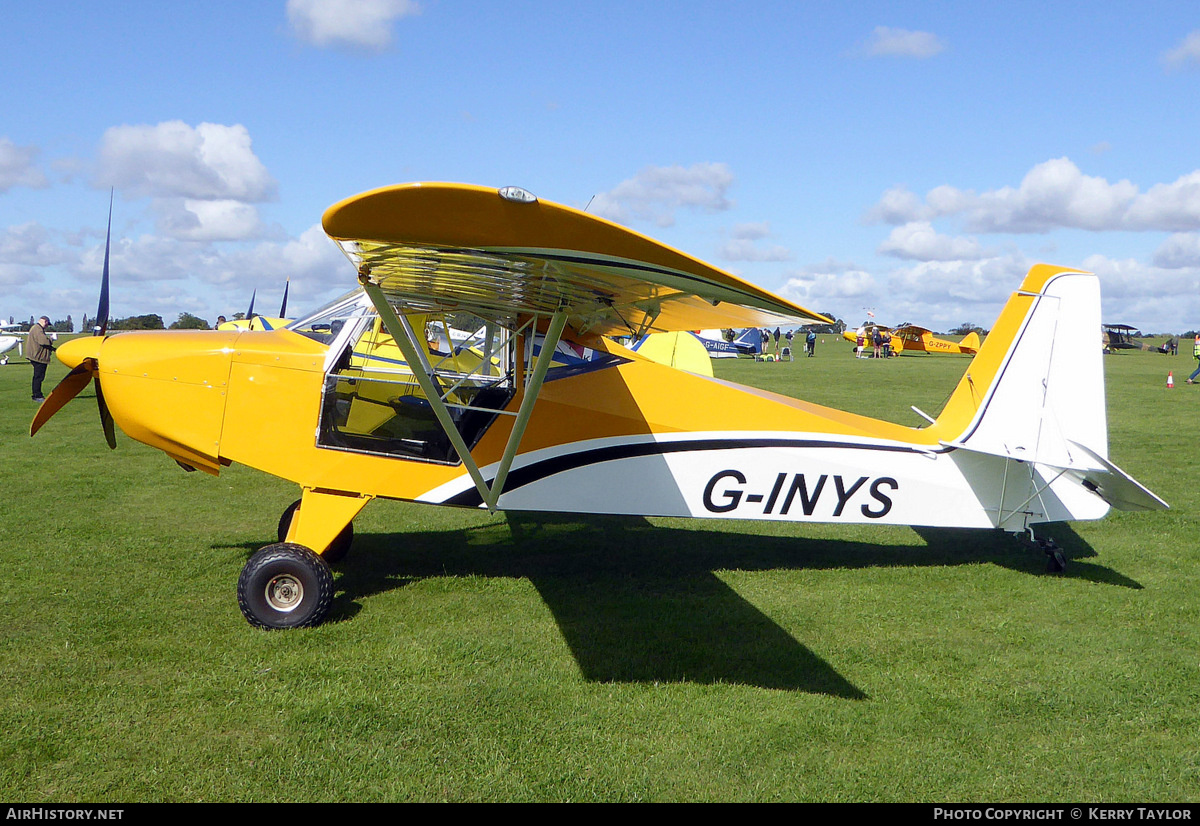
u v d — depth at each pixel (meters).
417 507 7.54
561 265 3.33
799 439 5.38
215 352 4.88
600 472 5.21
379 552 6.02
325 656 4.07
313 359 4.90
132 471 8.80
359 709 3.52
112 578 5.16
